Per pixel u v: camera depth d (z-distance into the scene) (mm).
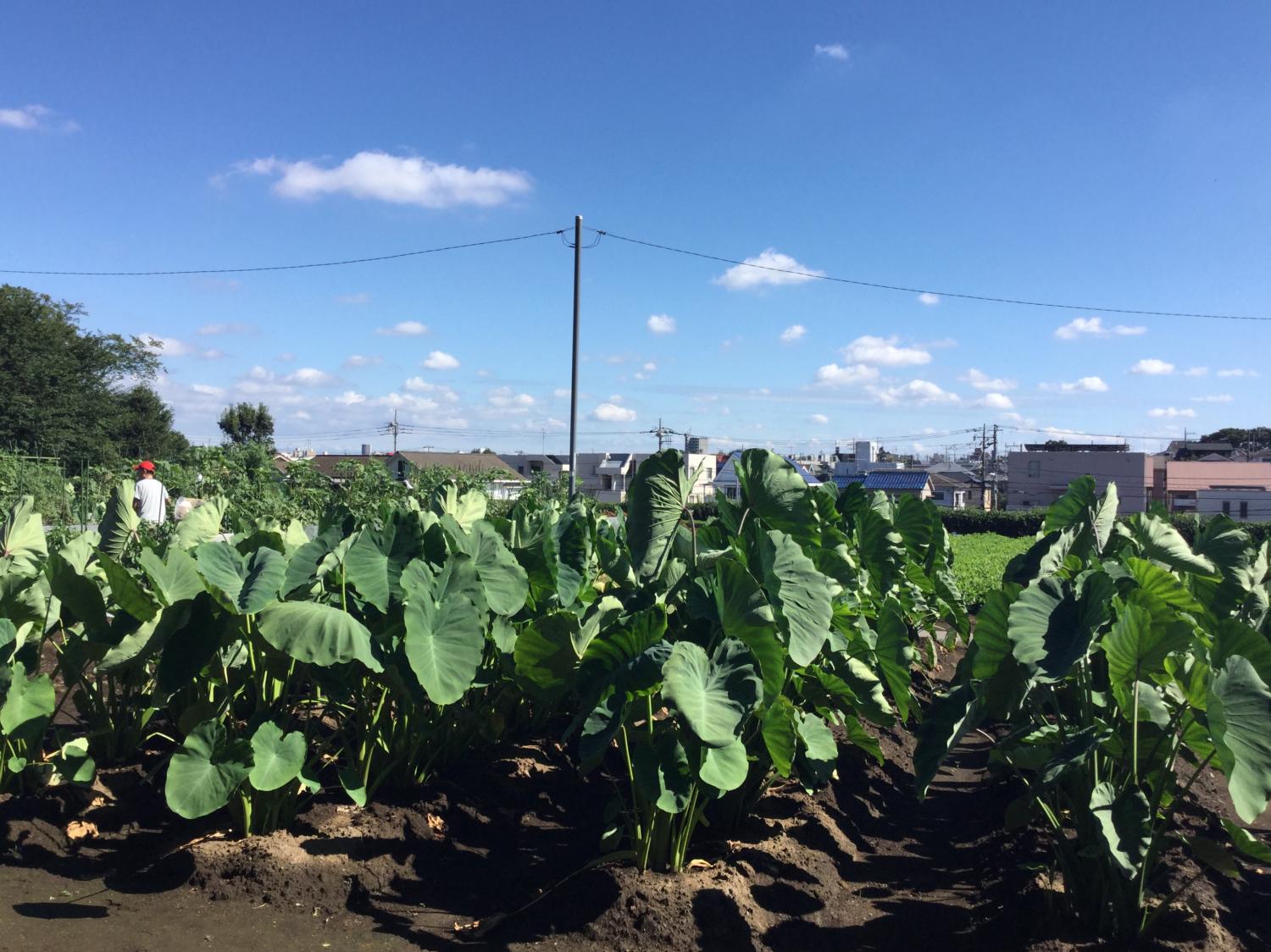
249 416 61875
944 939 3779
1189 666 3432
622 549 6566
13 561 4988
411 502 8203
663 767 3566
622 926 3518
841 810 5133
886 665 5133
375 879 3814
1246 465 64125
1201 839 3377
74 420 41781
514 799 4766
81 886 3699
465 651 4008
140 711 4727
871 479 62812
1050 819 3689
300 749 3869
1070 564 4211
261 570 4008
